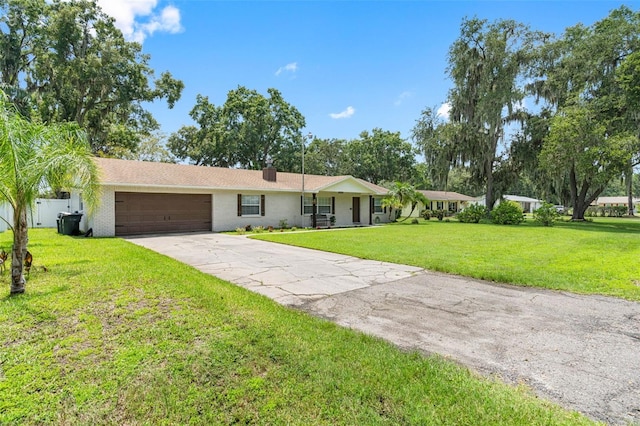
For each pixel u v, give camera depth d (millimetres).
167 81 26750
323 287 5480
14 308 3982
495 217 21969
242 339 3232
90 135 25266
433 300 4793
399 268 7043
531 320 4004
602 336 3533
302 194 18891
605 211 40188
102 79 21953
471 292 5227
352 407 2240
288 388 2459
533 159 23312
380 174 40031
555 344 3332
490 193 24109
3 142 4266
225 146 32562
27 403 2270
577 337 3508
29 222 15852
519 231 16000
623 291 5215
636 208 51781
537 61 22312
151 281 5242
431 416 2137
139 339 3230
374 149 39844
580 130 18375
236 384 2514
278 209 18078
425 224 21828
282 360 2855
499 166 25594
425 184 47156
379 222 24078
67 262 6738
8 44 21219
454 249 9680
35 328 3461
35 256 7492
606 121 18812
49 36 21203
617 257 8359
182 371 2680
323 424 2086
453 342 3365
